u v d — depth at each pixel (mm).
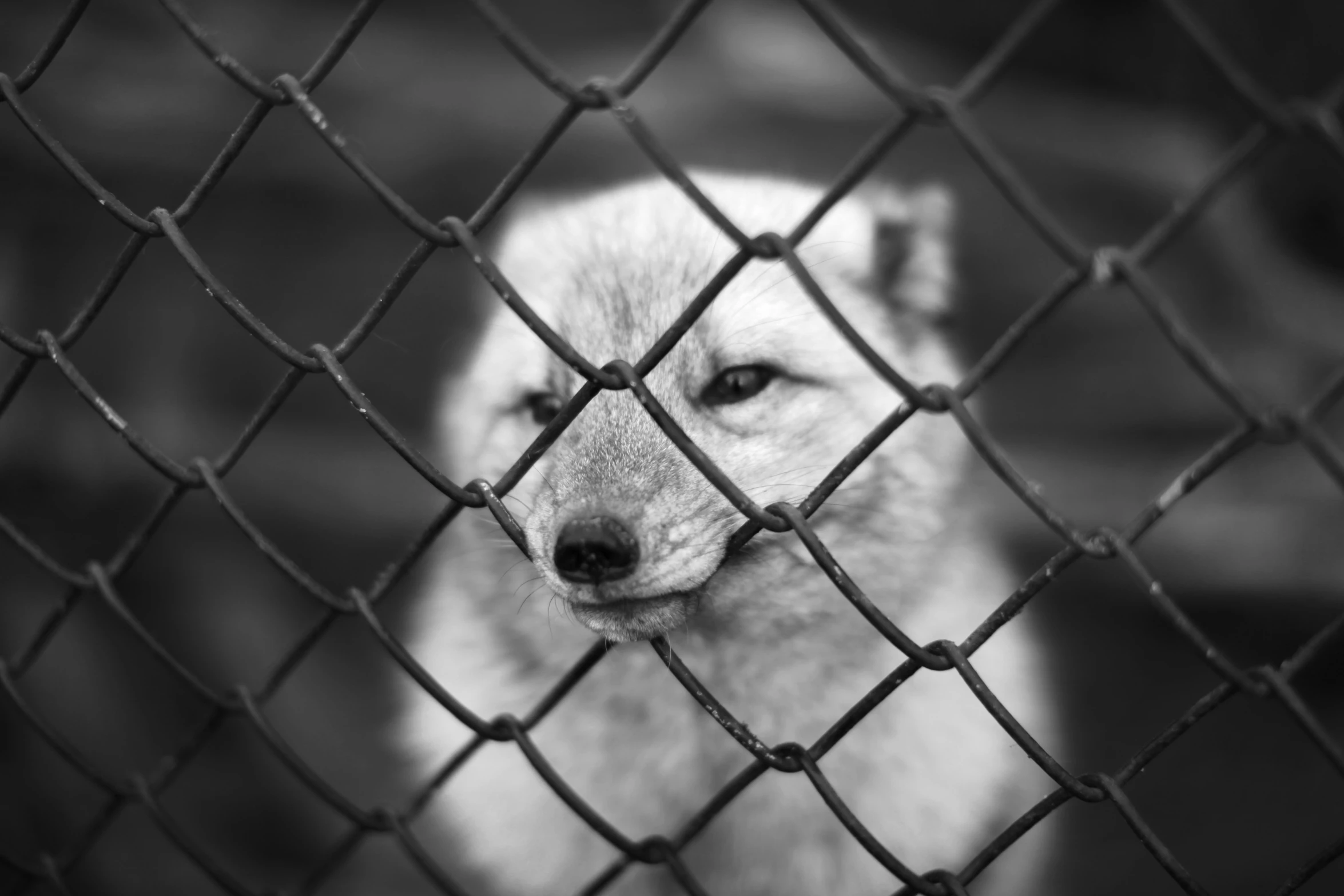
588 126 9414
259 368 7371
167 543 5727
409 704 3613
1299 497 6047
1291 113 1134
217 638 5531
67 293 6758
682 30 1406
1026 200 1270
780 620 3086
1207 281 8180
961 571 3354
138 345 6922
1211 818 4645
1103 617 5824
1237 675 1373
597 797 3215
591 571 2449
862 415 3264
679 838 1982
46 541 5547
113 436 5758
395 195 1675
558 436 1761
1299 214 8211
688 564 2605
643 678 3170
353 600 2037
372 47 9805
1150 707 5285
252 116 1764
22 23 7828
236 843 4680
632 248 3307
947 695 3158
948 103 1277
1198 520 6047
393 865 4570
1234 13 8688
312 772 2262
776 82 10414
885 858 1737
